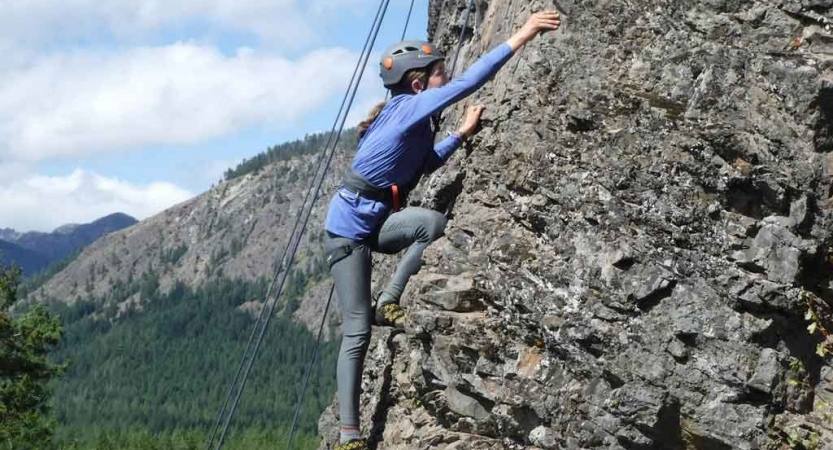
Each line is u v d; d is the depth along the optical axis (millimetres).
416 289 6262
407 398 6707
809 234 5520
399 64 6594
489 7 8547
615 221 5691
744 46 5750
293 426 8352
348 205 6484
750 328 5387
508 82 6672
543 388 5766
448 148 6707
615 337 5578
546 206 5934
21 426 39125
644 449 5523
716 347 5430
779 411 5414
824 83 5488
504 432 5957
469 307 6109
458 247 6285
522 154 6172
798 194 5508
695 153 5629
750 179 5543
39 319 40562
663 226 5602
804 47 5652
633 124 5801
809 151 5523
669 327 5496
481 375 5996
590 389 5633
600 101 5922
